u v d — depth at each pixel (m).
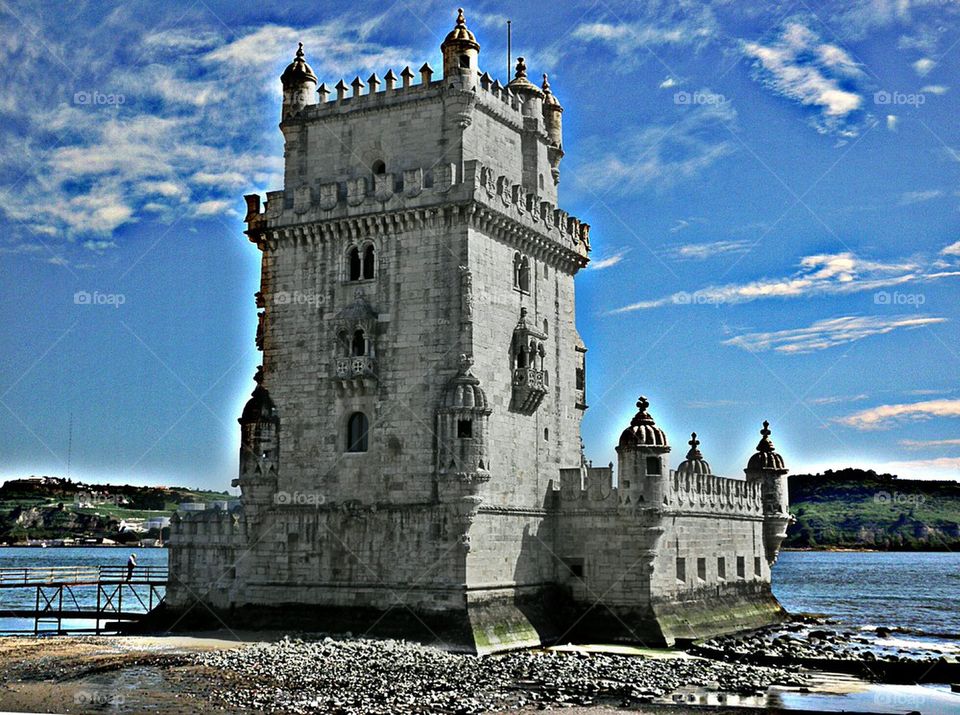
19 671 53.56
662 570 67.44
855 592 159.38
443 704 46.69
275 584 64.69
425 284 62.62
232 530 66.62
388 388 62.84
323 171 67.81
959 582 194.50
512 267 66.44
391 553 61.47
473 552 60.19
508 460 64.38
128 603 113.88
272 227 67.06
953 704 50.84
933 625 96.31
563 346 71.88
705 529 74.94
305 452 64.88
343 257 65.38
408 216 63.00
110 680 51.09
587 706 47.84
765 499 87.88
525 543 65.44
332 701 46.69
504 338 64.94
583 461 78.81
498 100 68.00
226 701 46.78
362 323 63.12
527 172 71.06
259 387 66.81
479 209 62.16
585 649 62.81
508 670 54.28
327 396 64.69
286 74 69.62
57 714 44.81
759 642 70.56
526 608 64.50
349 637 61.16
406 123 65.38
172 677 51.50
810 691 53.31
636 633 65.06
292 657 55.94
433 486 60.78
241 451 66.06
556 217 71.31
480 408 60.19
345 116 67.38
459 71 64.25
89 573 83.81
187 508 74.38
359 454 63.22
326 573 63.25
